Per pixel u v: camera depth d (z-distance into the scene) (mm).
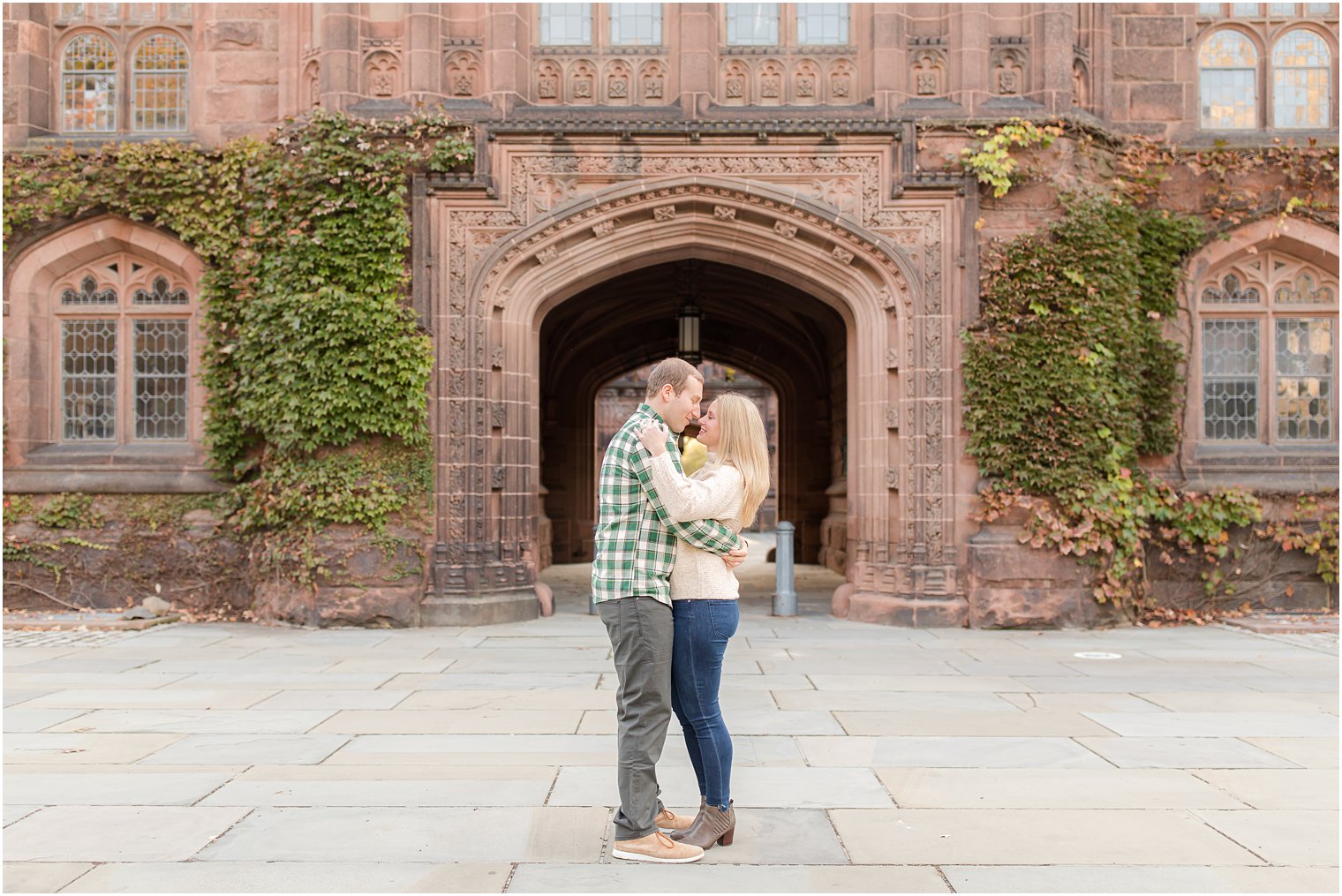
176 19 11492
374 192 10195
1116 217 10422
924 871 3596
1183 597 10781
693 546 3771
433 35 10414
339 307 10047
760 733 5652
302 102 10844
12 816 4180
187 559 10859
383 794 4500
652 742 3738
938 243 10266
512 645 8883
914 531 10188
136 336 11375
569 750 5273
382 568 10016
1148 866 3643
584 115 10445
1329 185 11188
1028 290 10109
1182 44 11391
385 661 8062
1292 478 11109
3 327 11102
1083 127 10367
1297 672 7621
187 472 11008
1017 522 10094
